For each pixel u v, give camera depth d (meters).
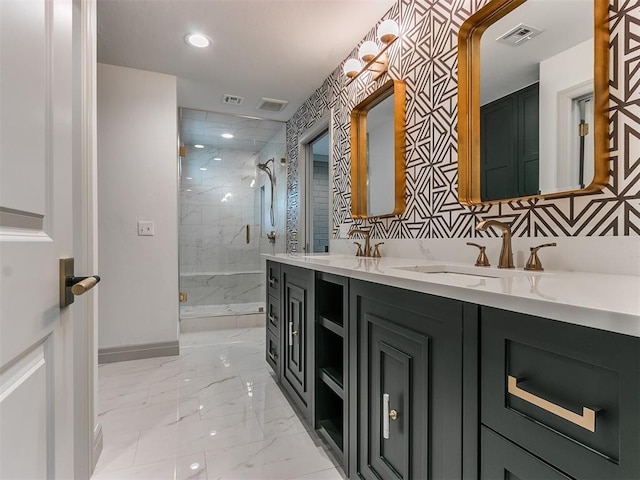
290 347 1.96
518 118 1.25
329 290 1.61
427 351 0.87
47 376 0.63
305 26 2.16
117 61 2.59
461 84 1.46
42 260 0.61
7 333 0.49
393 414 1.01
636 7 0.94
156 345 2.76
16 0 0.52
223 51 2.44
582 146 1.06
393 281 0.99
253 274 4.58
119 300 2.68
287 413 1.85
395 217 1.98
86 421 1.34
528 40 1.23
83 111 1.36
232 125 3.97
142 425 1.72
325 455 1.48
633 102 0.94
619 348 0.49
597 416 0.51
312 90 3.09
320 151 4.86
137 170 2.72
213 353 2.87
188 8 1.98
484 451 0.70
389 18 2.03
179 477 1.34
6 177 0.49
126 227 2.70
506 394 0.66
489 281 0.85
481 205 1.40
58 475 0.67
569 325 0.55
